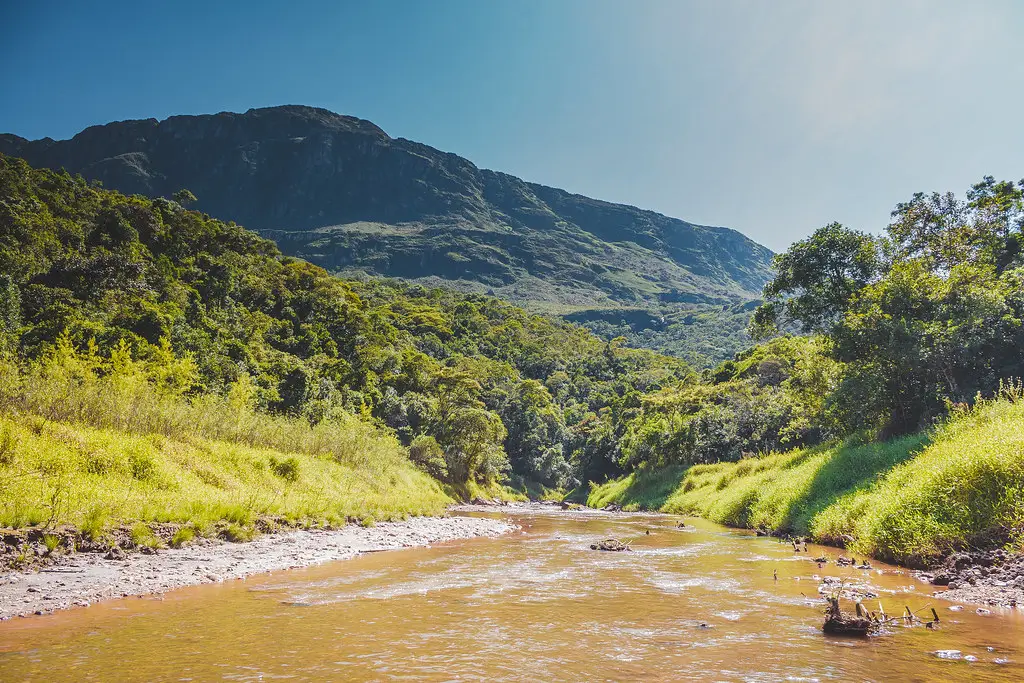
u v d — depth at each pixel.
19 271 63.62
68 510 13.82
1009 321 25.23
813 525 20.72
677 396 83.88
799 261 38.72
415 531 23.27
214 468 22.08
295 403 62.81
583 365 182.62
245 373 60.12
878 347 27.09
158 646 7.49
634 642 7.84
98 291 67.75
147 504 15.96
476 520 31.05
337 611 9.66
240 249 129.00
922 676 6.30
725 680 6.29
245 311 99.88
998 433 14.60
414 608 9.94
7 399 18.98
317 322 112.50
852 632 8.13
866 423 30.59
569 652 7.38
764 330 43.19
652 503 51.75
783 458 36.34
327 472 30.09
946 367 26.09
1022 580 10.41
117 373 29.27
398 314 171.25
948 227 38.50
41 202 86.56
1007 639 7.79
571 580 12.95
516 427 101.31
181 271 93.06
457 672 6.59
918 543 13.73
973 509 13.02
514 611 9.76
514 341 187.75
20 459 15.31
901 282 27.95
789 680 6.25
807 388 41.03
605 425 105.06
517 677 6.42
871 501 17.81
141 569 12.52
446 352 148.62
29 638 7.82
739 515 30.36
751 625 8.80
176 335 58.38
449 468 58.66
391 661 6.97
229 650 7.35
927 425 24.66
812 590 11.63
